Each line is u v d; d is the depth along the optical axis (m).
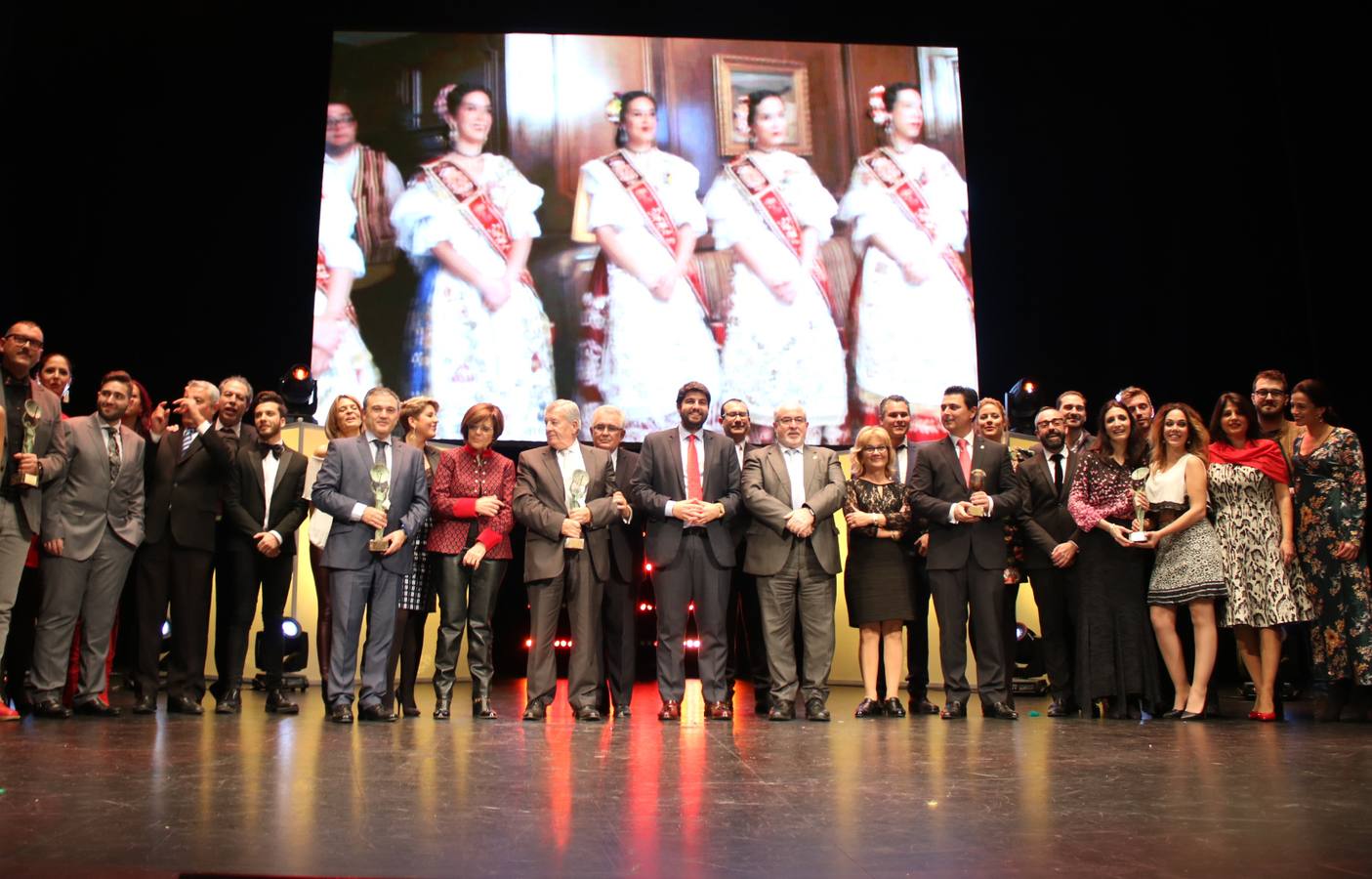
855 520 4.21
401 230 6.72
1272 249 6.95
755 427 6.66
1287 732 3.64
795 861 1.82
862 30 7.27
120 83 7.04
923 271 6.86
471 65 6.89
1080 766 2.86
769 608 4.12
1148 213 7.24
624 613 4.27
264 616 4.29
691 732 3.62
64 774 2.57
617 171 6.83
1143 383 7.19
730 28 7.23
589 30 7.14
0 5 6.21
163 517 4.14
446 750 3.09
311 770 2.70
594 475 4.21
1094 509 4.29
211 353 7.12
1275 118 6.95
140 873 1.71
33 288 6.86
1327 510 4.11
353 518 3.83
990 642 4.20
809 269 6.80
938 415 6.77
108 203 7.02
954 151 6.98
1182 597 4.16
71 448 3.88
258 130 7.19
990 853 1.88
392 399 3.98
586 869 1.76
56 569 3.81
